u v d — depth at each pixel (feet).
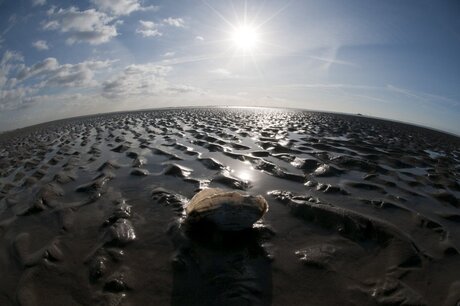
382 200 17.51
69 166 26.94
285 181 21.17
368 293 9.79
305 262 11.34
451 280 10.55
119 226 13.93
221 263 11.19
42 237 13.83
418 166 27.81
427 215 16.11
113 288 9.98
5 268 11.64
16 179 24.91
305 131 51.16
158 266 11.08
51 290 10.13
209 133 45.03
